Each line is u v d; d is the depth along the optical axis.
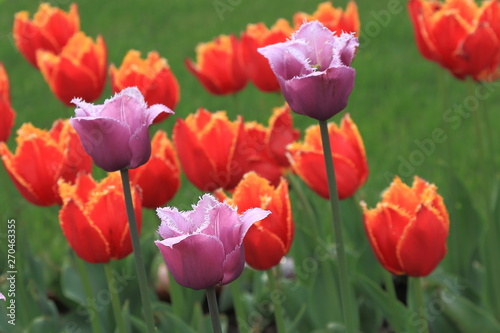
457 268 4.42
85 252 2.74
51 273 4.79
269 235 2.61
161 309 3.77
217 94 4.16
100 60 3.72
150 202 3.15
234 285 3.38
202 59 4.05
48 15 4.28
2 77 3.34
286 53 2.04
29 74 9.53
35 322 3.91
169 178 3.09
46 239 5.71
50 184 2.96
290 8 10.87
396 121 7.29
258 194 2.64
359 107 7.70
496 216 4.27
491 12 3.47
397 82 8.25
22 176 2.93
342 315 3.71
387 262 2.71
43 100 8.59
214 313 1.86
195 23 10.93
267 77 3.79
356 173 2.90
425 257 2.62
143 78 3.38
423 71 8.50
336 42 2.04
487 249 4.14
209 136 3.01
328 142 2.16
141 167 3.04
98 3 12.41
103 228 2.72
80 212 2.64
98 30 11.07
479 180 6.02
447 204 4.36
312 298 3.79
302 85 2.02
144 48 10.09
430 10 3.59
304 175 2.92
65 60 3.60
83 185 2.83
